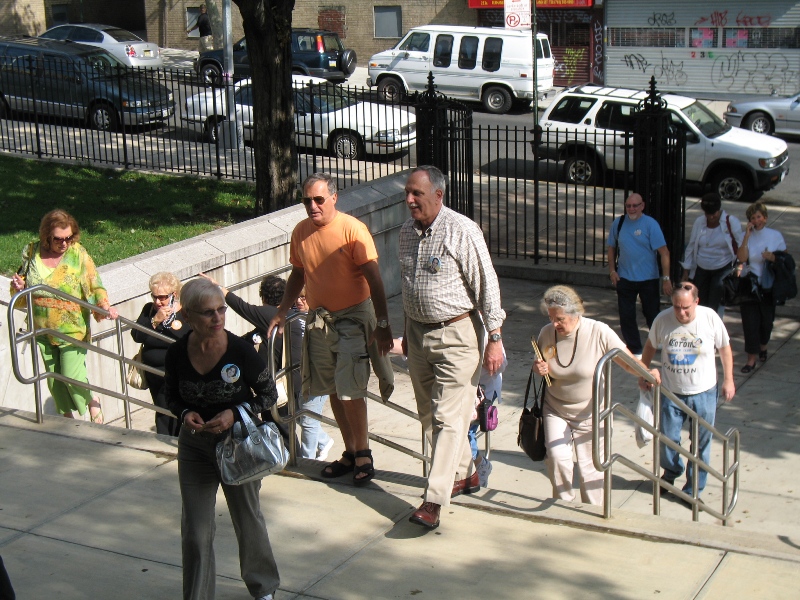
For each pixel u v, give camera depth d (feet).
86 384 22.56
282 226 34.40
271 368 18.75
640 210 32.50
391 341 17.48
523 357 33.91
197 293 12.94
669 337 23.38
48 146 57.41
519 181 60.59
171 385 13.60
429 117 42.73
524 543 16.48
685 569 15.56
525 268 42.80
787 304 37.60
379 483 18.80
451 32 86.22
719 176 56.03
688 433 27.94
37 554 16.37
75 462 19.90
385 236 40.16
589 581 15.24
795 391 30.40
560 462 20.10
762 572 15.40
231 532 17.13
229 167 52.19
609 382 17.35
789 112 69.97
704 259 32.37
